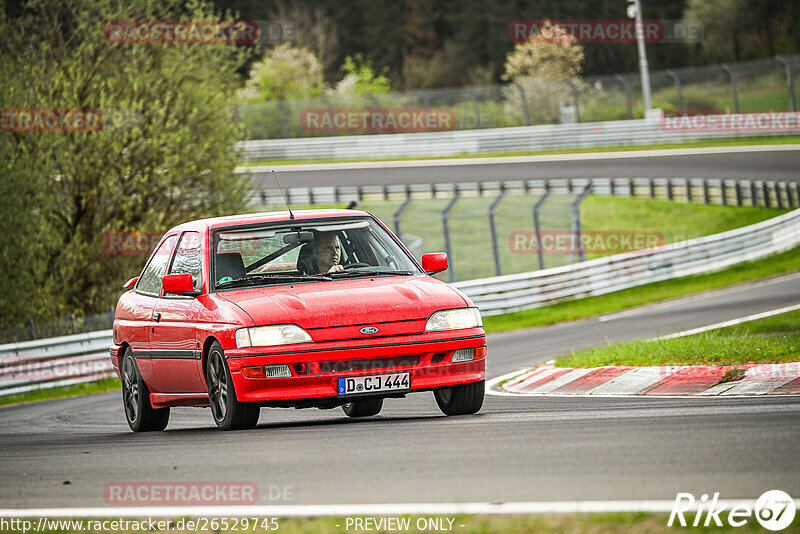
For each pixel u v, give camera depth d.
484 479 15.53
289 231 25.84
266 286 24.67
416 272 25.70
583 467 15.95
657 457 16.36
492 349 55.81
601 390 29.53
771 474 14.69
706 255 86.75
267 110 161.75
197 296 24.91
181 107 80.69
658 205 114.56
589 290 82.06
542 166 134.88
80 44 79.62
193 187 81.31
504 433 19.86
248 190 83.56
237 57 85.69
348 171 140.38
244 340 22.61
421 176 133.00
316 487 15.80
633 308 73.56
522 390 32.62
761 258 90.19
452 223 113.38
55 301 74.56
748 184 110.62
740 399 24.08
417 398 33.16
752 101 162.25
